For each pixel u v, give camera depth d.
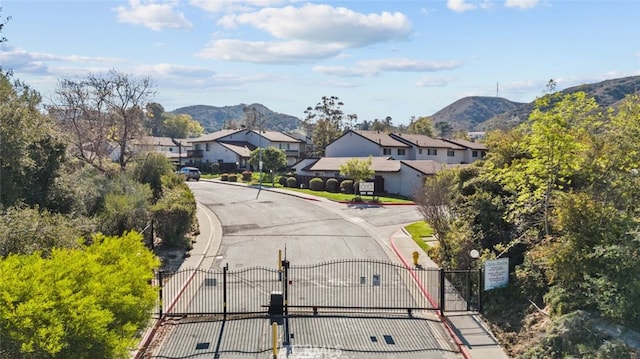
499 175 18.91
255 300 16.09
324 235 26.59
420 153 60.25
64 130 33.72
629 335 10.87
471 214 19.66
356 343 13.08
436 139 67.50
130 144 38.88
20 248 11.84
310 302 15.98
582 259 12.75
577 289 12.90
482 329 13.93
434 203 21.97
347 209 36.00
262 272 19.39
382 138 60.38
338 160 53.31
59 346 7.68
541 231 17.03
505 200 19.12
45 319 7.93
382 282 18.22
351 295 16.72
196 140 76.19
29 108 19.03
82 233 16.27
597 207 13.45
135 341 10.26
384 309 15.15
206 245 23.72
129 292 10.58
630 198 14.85
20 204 15.62
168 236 22.86
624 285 11.26
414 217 32.44
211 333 13.60
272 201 39.53
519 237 17.39
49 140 19.22
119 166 35.56
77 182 20.39
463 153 66.31
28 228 12.36
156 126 127.56
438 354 12.56
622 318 11.12
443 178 26.27
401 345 13.02
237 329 13.88
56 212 18.19
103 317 8.62
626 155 15.40
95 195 20.98
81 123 36.47
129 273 10.98
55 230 13.14
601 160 15.79
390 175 47.12
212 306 15.47
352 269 19.95
